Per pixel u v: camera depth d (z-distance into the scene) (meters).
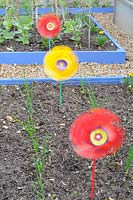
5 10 7.65
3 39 6.25
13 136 3.74
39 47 6.13
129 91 4.73
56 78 3.58
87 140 2.36
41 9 8.27
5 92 4.61
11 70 5.52
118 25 7.70
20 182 3.15
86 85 4.85
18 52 5.72
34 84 4.81
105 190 3.09
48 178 3.21
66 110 4.23
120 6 7.53
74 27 6.48
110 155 3.48
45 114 4.13
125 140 3.71
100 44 6.24
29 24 6.47
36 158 3.43
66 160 3.42
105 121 2.37
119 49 6.07
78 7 8.83
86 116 2.39
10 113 4.13
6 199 2.98
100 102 4.43
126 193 3.07
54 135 3.77
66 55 3.55
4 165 3.34
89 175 3.25
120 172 3.29
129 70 5.68
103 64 5.83
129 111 4.26
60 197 3.01
